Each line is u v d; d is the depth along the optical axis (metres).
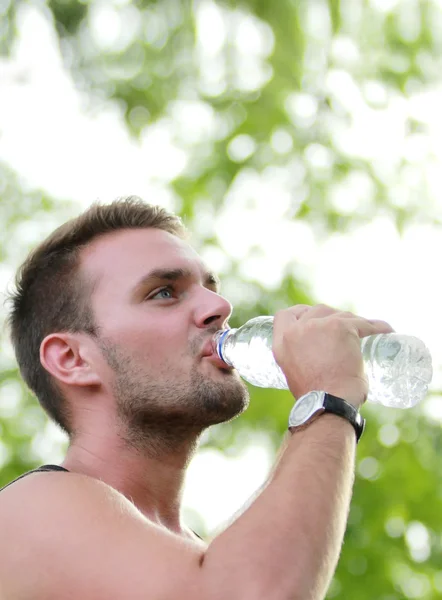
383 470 6.23
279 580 2.25
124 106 6.47
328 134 6.57
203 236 6.50
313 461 2.42
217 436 6.29
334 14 6.19
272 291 6.41
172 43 6.34
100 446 2.92
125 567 2.35
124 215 3.14
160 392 2.85
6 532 2.54
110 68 6.39
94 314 2.98
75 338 3.00
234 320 6.26
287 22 6.08
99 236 3.11
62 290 3.07
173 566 2.32
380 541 6.16
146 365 2.88
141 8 6.19
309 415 2.52
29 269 3.20
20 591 2.47
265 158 6.57
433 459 6.25
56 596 2.41
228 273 6.41
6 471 6.47
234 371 2.92
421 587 6.25
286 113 6.51
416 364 2.91
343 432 2.50
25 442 6.57
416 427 6.26
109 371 2.93
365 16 6.34
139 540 2.40
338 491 2.40
